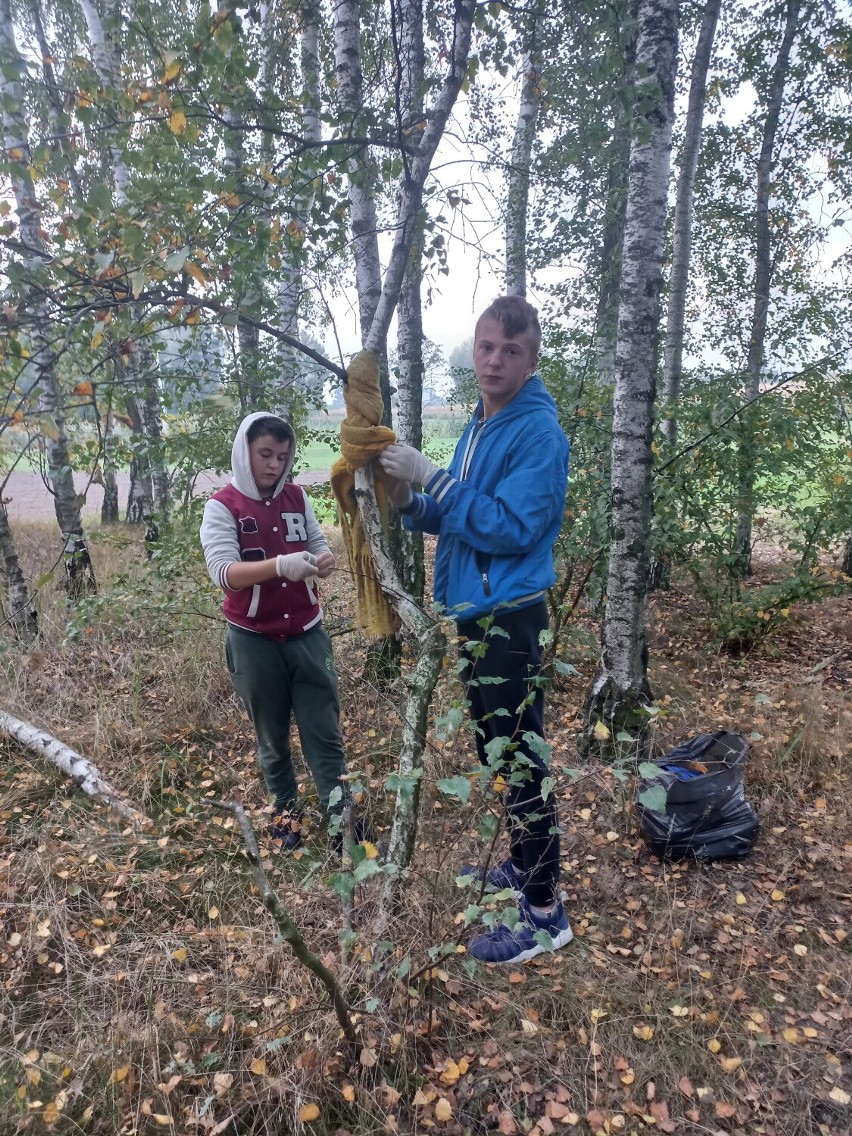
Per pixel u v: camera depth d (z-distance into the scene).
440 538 2.23
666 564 6.52
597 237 6.91
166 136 2.52
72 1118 1.79
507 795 2.04
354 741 3.59
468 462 2.16
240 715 3.94
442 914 2.13
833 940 2.40
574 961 2.27
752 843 2.87
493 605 1.99
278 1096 1.78
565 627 4.73
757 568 7.98
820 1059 1.95
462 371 7.59
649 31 3.07
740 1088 1.88
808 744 3.52
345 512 2.20
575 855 2.84
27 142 2.73
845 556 7.17
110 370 3.92
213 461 4.78
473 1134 1.74
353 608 4.80
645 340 3.35
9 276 2.14
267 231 2.51
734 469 5.07
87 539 5.66
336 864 2.64
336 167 2.59
